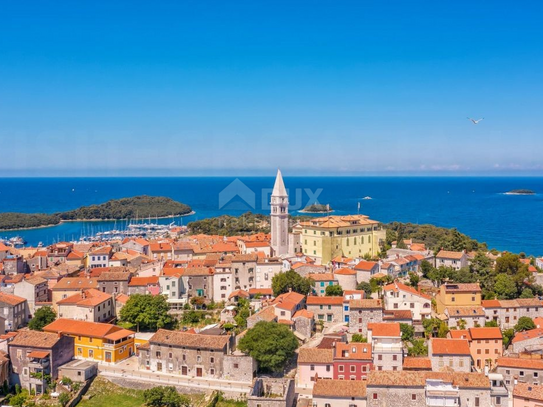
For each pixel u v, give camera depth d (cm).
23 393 14375
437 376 12794
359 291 18512
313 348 14850
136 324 17950
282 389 13750
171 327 18350
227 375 14688
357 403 12606
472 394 12356
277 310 17200
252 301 19262
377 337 14988
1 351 14912
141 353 15438
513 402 12400
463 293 17588
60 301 18262
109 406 13800
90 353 15962
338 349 14475
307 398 13512
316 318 17850
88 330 16150
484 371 14038
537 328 16362
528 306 17300
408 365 13962
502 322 17300
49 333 15562
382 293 18812
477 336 15175
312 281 19950
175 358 15088
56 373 14950
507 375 13988
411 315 16925
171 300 19700
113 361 15700
